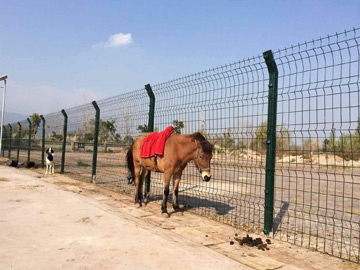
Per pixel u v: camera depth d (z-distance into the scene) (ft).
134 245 13.75
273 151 17.34
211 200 28.12
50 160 44.19
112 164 36.55
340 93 13.58
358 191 40.55
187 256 12.66
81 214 19.17
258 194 31.89
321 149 16.34
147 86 28.19
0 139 72.23
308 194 35.70
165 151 21.84
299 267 12.83
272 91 17.04
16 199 23.04
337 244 16.33
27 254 12.26
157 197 29.04
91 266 11.26
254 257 13.79
